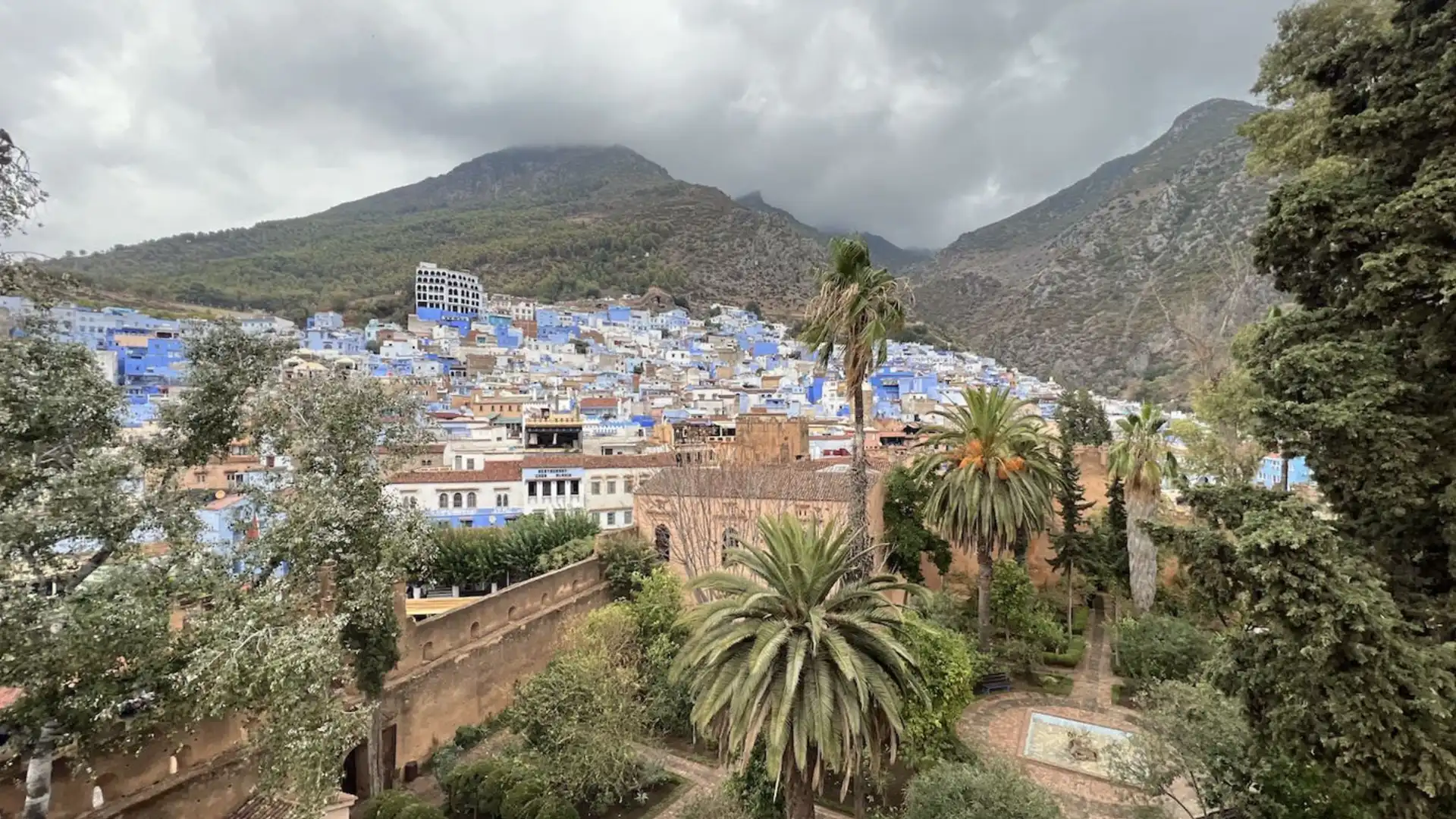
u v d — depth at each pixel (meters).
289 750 11.38
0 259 10.96
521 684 24.14
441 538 34.50
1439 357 10.64
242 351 14.56
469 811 19.28
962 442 28.50
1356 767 10.14
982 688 28.02
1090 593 38.97
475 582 35.00
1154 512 32.56
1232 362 28.25
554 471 43.28
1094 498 43.31
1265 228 12.87
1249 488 11.99
